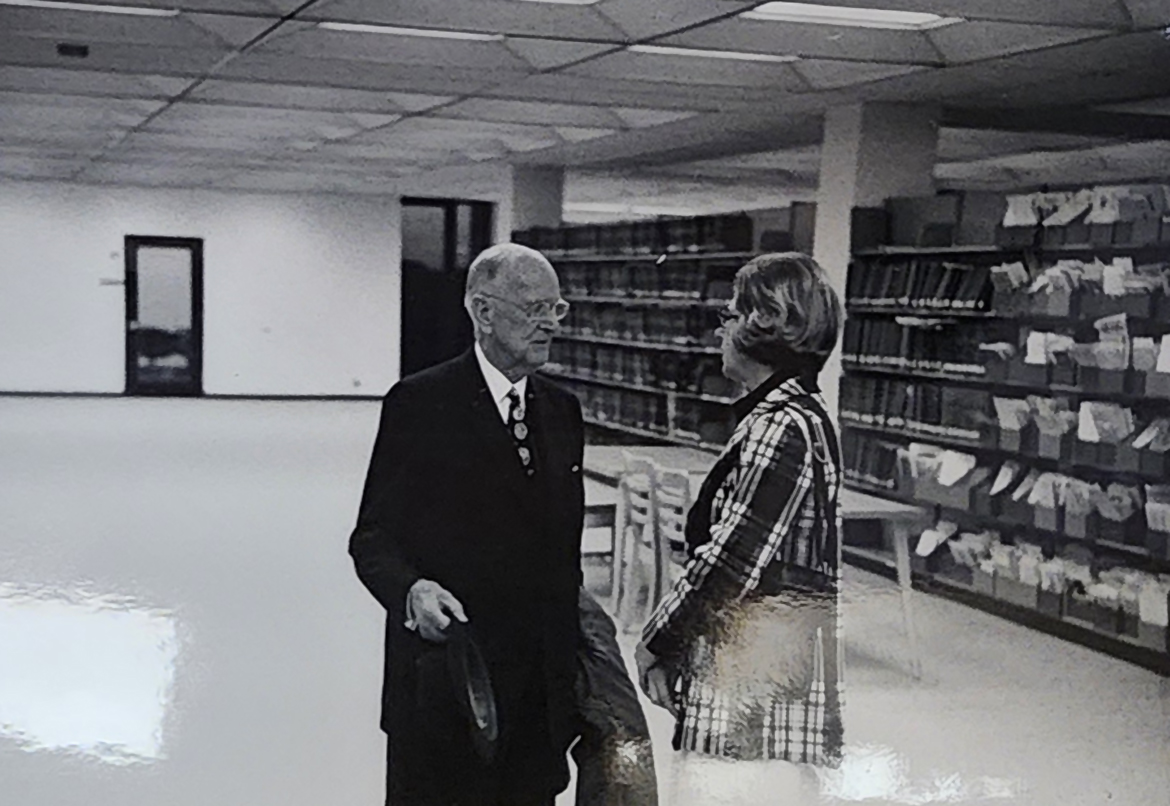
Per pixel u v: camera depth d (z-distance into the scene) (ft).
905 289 10.62
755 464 10.41
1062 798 10.78
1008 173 10.89
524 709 10.19
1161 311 11.71
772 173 10.37
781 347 10.45
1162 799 10.38
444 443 9.98
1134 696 11.19
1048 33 10.34
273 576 10.17
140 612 10.14
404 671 10.09
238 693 10.13
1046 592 11.40
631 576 10.27
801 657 10.61
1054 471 11.51
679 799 10.46
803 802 10.55
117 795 9.72
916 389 10.91
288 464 10.09
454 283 10.12
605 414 10.19
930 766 10.80
